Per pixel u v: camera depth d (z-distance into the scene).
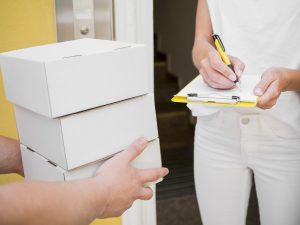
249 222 2.17
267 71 0.87
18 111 0.66
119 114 0.60
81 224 0.52
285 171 0.99
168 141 3.70
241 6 0.98
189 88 0.87
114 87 0.59
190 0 3.69
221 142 1.06
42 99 0.54
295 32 0.94
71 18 0.98
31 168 0.68
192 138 3.76
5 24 0.94
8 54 0.61
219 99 0.75
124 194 0.57
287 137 0.97
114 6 1.04
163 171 0.63
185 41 3.93
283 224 1.04
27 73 0.56
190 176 2.91
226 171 1.08
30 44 0.97
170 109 4.09
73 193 0.51
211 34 1.15
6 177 1.04
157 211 2.37
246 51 1.01
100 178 0.55
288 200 1.01
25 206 0.46
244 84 0.87
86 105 0.56
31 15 0.95
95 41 0.71
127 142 0.62
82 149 0.57
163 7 4.54
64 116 0.54
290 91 0.98
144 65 0.62
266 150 1.00
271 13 0.95
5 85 0.65
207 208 1.16
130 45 0.62
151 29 1.12
